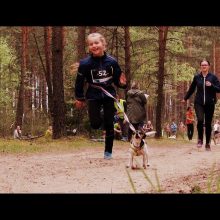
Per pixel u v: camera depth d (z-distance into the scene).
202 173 7.60
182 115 55.66
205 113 13.57
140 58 34.59
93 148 16.91
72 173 8.52
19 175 8.33
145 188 6.39
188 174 7.68
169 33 32.91
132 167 8.93
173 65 35.16
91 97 10.20
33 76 54.34
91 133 24.36
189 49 43.28
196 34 32.16
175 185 6.37
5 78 46.44
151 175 7.84
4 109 46.22
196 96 13.53
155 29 31.50
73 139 21.23
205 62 13.24
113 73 10.05
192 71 35.81
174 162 10.00
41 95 57.00
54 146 16.80
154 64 35.12
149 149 16.56
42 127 38.47
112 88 10.23
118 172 8.48
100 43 9.79
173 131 37.53
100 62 9.94
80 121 24.97
